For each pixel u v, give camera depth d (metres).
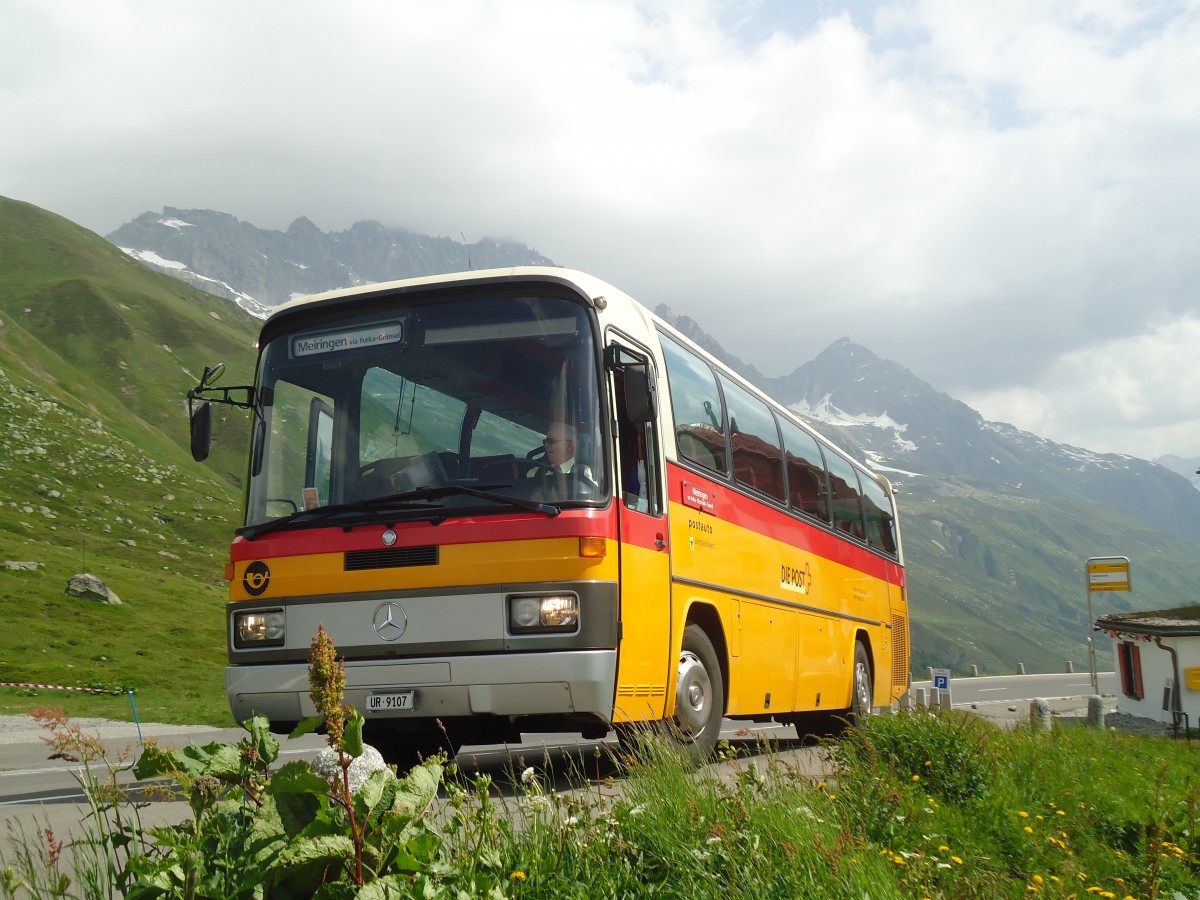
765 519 13.62
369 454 9.86
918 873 6.61
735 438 13.09
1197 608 45.25
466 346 9.91
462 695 8.96
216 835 3.96
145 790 4.26
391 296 10.22
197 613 95.81
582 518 9.05
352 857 3.84
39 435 163.38
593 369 9.62
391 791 4.01
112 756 14.80
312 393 10.25
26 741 25.86
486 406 9.68
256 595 9.70
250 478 10.17
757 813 6.23
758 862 5.48
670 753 7.76
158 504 153.50
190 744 4.15
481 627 8.99
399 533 9.28
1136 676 44.00
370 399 10.03
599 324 9.78
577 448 9.35
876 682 18.94
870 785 8.63
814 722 16.72
